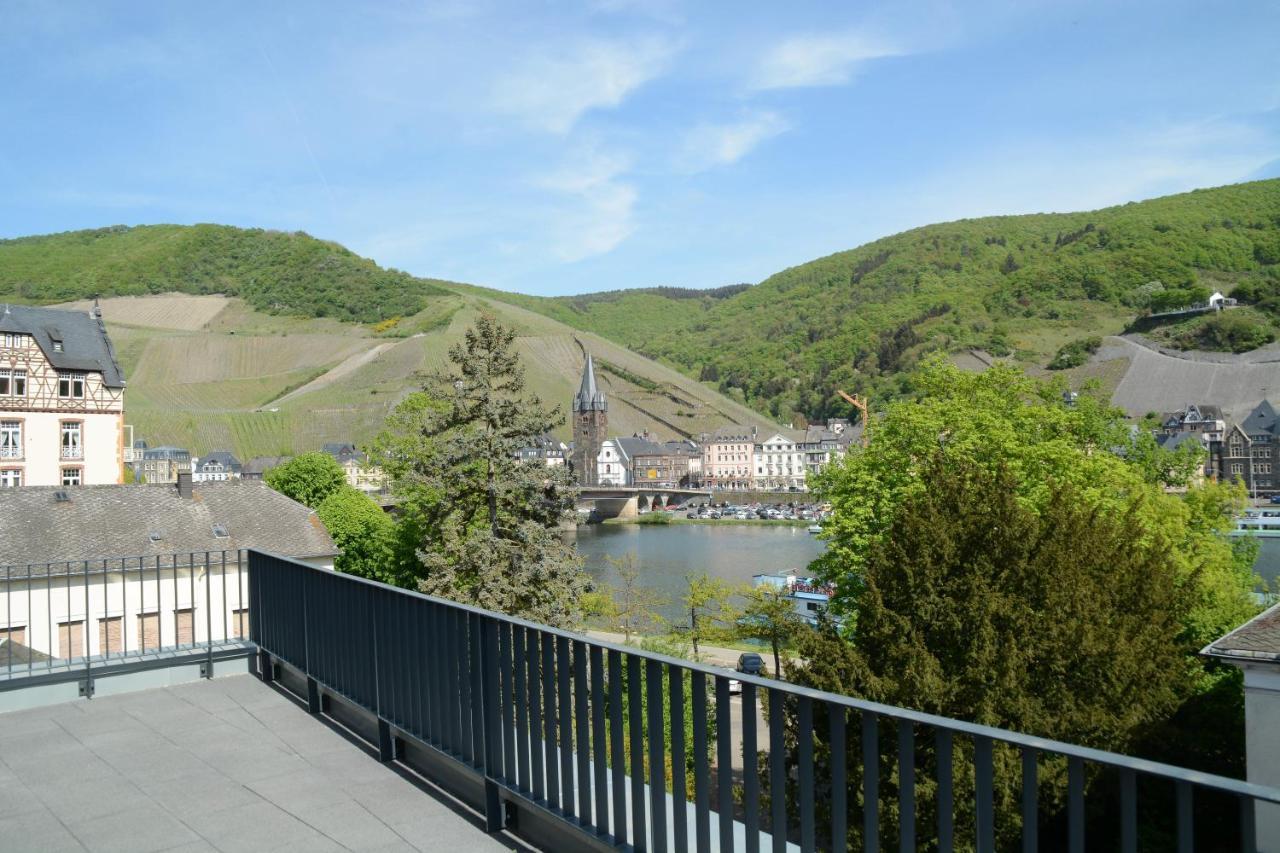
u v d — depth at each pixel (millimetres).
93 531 36438
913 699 19797
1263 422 181000
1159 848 11797
